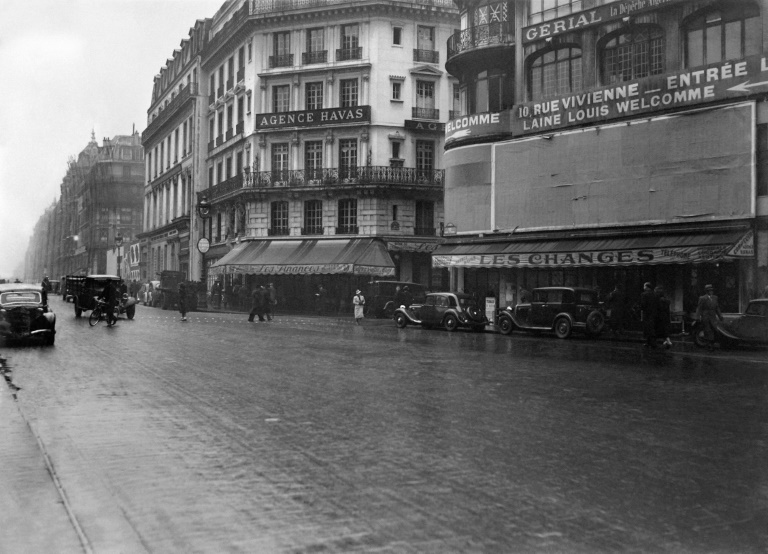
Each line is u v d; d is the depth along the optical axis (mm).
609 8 28078
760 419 8664
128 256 88188
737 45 24812
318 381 11945
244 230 49062
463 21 34531
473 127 32656
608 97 27828
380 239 43969
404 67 45406
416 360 15453
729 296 24406
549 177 29719
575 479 5918
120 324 28906
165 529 4676
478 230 32469
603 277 28125
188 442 7285
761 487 5699
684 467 6332
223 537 4527
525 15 31672
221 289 51312
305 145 46750
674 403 9852
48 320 18625
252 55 49031
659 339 23375
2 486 5629
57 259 154375
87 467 6246
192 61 63281
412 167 45219
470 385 11523
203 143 60500
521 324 25031
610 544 4422
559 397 10336
